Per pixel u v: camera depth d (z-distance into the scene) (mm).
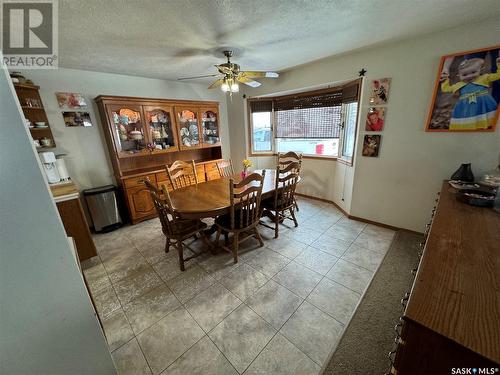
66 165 2891
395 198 2656
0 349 629
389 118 2486
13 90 564
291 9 1589
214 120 4184
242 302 1718
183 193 2361
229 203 2057
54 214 654
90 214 2984
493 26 1795
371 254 2273
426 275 848
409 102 2322
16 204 598
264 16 1670
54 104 2721
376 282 1875
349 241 2539
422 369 673
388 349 1323
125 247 2598
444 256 965
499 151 1948
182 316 1611
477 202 1526
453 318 654
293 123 3982
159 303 1741
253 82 2650
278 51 2447
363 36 2113
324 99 3469
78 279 723
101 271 2156
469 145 2078
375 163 2715
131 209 3148
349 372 1212
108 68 2820
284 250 2400
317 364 1260
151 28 1770
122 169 3393
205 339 1430
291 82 3424
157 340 1437
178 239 2080
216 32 1898
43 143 2605
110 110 2873
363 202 2953
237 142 4645
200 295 1807
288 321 1538
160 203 2014
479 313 671
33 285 653
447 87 2072
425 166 2367
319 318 1554
